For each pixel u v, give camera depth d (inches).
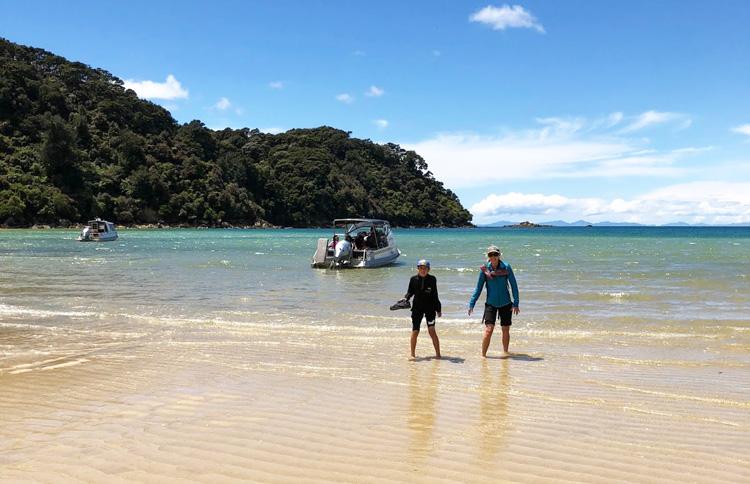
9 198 3622.0
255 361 329.7
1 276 848.9
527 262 1128.2
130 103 5374.0
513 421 221.9
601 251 1578.5
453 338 403.5
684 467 176.6
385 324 461.4
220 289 702.5
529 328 439.8
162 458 178.7
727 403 248.5
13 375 293.6
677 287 697.6
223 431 206.2
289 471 169.2
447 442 196.9
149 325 451.5
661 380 288.4
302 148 6515.8
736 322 462.0
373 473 168.4
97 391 263.4
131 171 4564.5
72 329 432.8
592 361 331.9
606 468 175.0
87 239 2207.2
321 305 569.3
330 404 243.9
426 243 2281.0
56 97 4795.8
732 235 3649.1
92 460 176.6
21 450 185.9
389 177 6855.3
